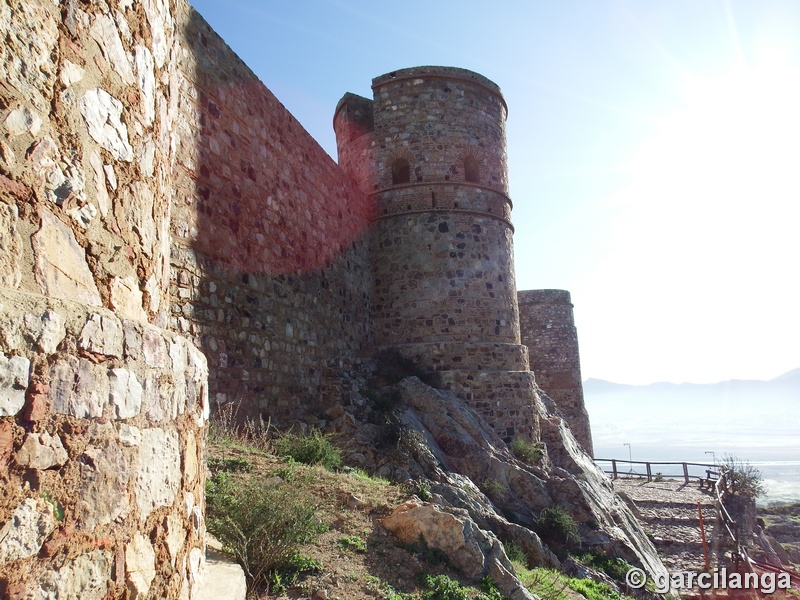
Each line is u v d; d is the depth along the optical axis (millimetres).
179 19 9586
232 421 9633
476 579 6512
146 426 2678
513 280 18172
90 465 2250
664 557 18031
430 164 17406
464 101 18031
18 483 1931
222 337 9961
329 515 6789
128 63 2945
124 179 2844
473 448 13930
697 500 23359
